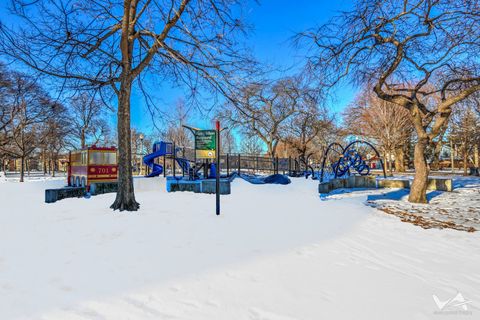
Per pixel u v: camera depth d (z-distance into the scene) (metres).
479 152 30.05
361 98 26.45
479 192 11.09
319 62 8.41
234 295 2.44
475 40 7.47
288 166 21.09
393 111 22.67
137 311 2.16
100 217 5.31
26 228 4.51
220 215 5.67
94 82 6.79
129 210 5.99
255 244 3.92
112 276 2.78
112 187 9.55
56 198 7.36
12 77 16.92
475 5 6.89
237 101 7.88
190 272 2.91
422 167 8.47
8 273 2.81
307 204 7.52
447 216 6.25
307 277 2.85
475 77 8.27
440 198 9.46
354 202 8.31
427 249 3.87
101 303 2.27
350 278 2.85
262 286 2.62
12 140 21.73
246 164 21.41
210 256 3.39
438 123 8.47
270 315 2.13
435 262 3.37
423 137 8.59
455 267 3.22
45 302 2.28
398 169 33.50
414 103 8.86
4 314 2.09
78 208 6.23
